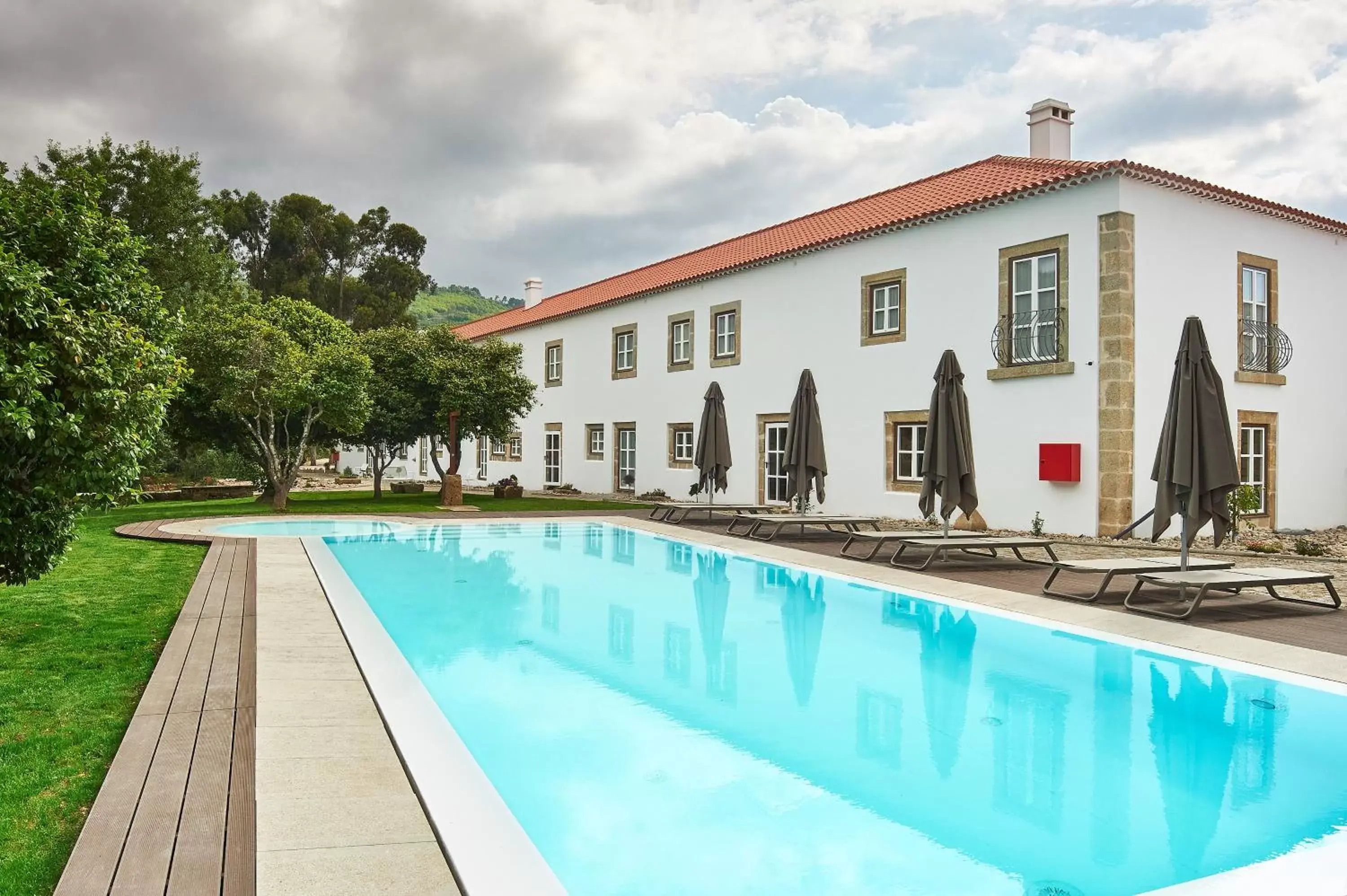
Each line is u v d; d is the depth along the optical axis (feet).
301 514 52.01
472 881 8.57
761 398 60.23
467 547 39.78
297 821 9.50
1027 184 42.98
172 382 20.42
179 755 11.45
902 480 50.06
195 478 93.56
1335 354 49.03
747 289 61.41
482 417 69.05
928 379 47.98
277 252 151.33
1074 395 40.42
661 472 71.41
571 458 85.30
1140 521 35.73
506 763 12.99
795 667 18.92
